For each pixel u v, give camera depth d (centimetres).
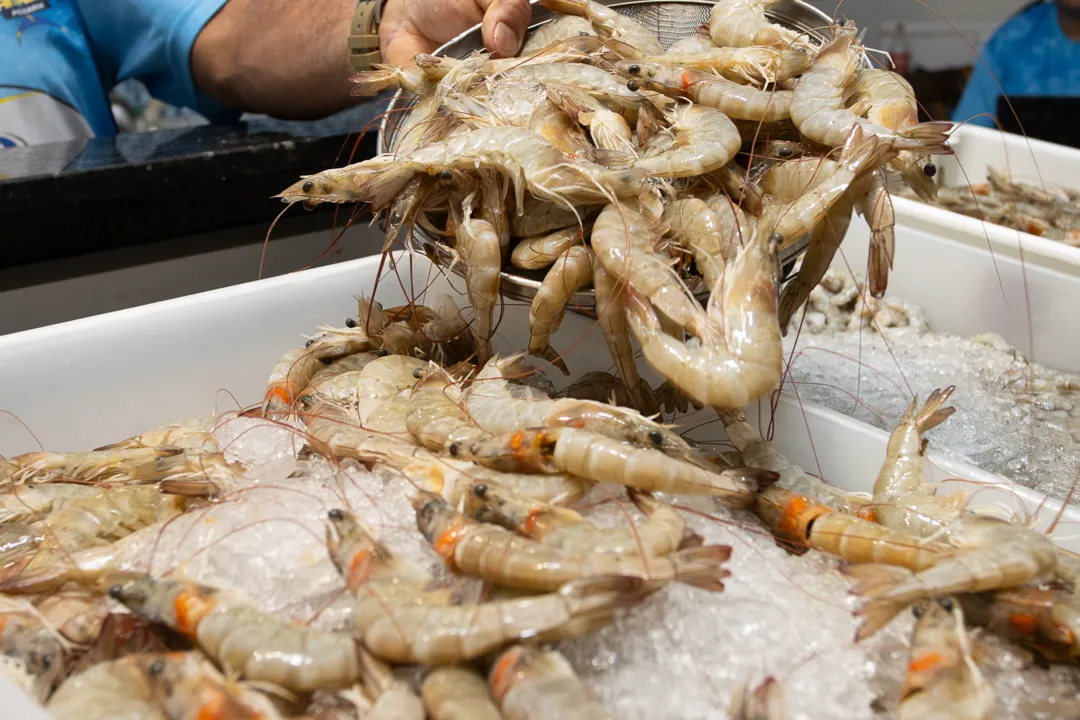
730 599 50
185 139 95
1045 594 50
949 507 56
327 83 103
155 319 69
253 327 73
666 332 58
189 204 90
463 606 47
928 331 89
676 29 77
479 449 56
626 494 55
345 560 50
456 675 46
